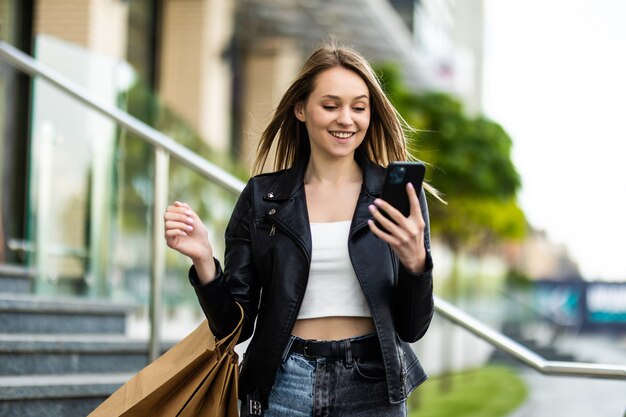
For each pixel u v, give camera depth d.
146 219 6.85
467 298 17.38
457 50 35.12
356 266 2.96
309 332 3.00
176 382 3.03
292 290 2.98
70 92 5.52
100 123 6.96
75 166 6.87
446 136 16.77
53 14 9.04
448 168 16.69
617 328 32.94
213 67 13.32
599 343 30.62
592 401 12.36
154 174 5.20
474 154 16.88
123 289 6.82
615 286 33.69
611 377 4.09
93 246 6.92
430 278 2.85
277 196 3.10
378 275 2.96
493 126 17.17
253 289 3.14
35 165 6.92
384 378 2.97
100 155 6.95
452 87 25.89
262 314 3.07
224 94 14.13
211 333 3.09
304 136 3.32
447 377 10.70
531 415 10.81
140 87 7.75
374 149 3.26
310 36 16.95
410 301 2.90
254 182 3.17
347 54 3.12
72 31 9.38
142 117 7.78
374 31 17.62
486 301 18.12
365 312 2.99
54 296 6.48
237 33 15.11
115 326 6.12
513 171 17.25
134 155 7.04
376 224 2.91
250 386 3.05
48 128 6.88
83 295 6.89
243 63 15.66
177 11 12.73
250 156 3.76
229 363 3.02
